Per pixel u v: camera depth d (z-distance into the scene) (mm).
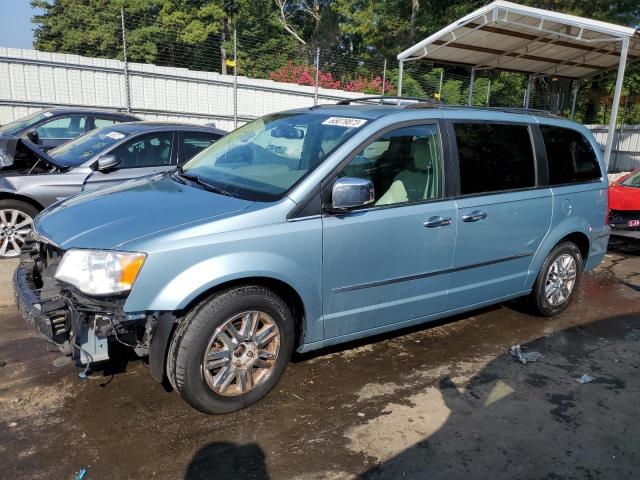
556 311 5082
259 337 3260
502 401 3566
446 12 25547
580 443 3150
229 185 3613
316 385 3654
